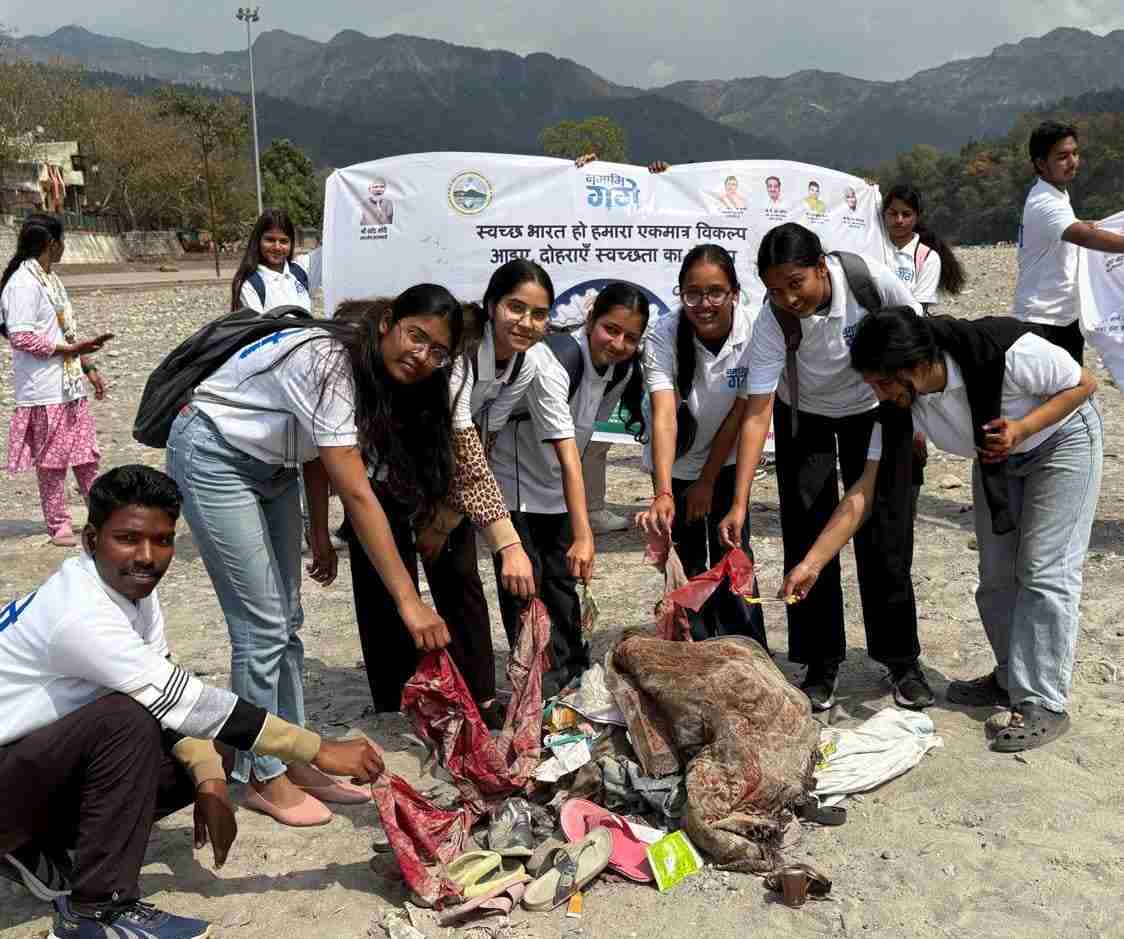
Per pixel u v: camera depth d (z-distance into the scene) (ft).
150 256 217.36
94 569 10.33
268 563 12.59
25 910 11.35
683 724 12.27
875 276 14.20
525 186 23.24
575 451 14.52
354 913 11.01
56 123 206.59
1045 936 10.14
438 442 12.37
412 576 14.58
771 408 15.62
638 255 23.62
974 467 14.82
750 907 10.75
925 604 19.36
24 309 24.40
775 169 23.63
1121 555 21.56
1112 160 404.57
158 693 10.09
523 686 12.89
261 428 12.00
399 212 23.22
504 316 13.46
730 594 15.52
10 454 25.20
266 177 273.13
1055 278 22.02
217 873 11.87
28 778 9.93
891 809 12.55
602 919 10.69
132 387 48.55
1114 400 37.83
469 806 12.39
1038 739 13.71
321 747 10.66
